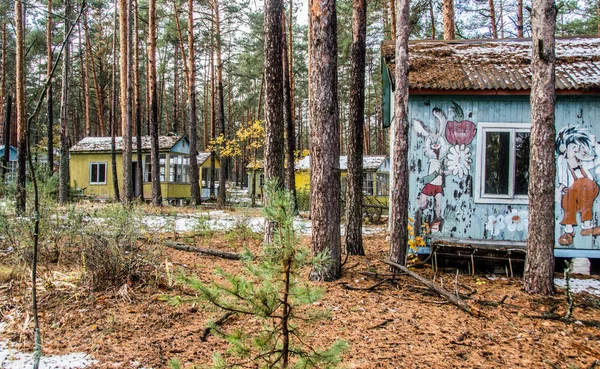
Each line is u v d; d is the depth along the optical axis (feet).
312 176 20.93
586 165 26.17
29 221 19.71
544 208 19.35
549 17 18.85
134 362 11.57
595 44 32.09
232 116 133.49
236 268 22.53
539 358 12.85
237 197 97.71
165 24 88.74
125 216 20.31
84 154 80.53
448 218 26.50
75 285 17.44
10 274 18.63
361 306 17.20
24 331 13.44
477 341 14.06
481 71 27.20
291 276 7.28
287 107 53.62
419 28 73.31
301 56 104.22
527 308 17.70
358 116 27.78
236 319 14.89
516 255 23.48
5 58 87.40
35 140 91.97
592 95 25.88
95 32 103.24
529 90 24.81
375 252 29.40
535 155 19.39
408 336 14.23
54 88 96.99
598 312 17.58
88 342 12.89
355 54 27.89
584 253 26.03
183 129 125.08
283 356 7.39
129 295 17.15
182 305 16.25
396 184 22.15
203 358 11.83
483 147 26.32
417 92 25.59
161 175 79.92
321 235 20.58
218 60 74.64
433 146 26.58
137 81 67.72
